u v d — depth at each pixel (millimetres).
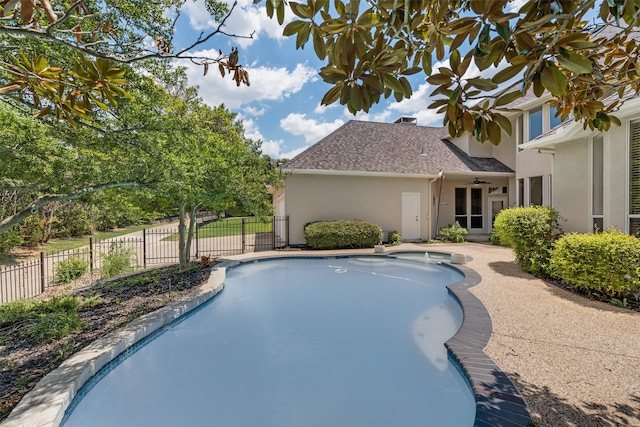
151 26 3992
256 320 6480
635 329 4699
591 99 2508
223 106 13094
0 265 11094
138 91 5055
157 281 8555
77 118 3801
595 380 3375
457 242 15336
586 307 5719
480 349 4160
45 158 4438
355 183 15195
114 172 5043
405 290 8586
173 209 10047
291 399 3889
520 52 1472
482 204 18734
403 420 3441
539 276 8117
